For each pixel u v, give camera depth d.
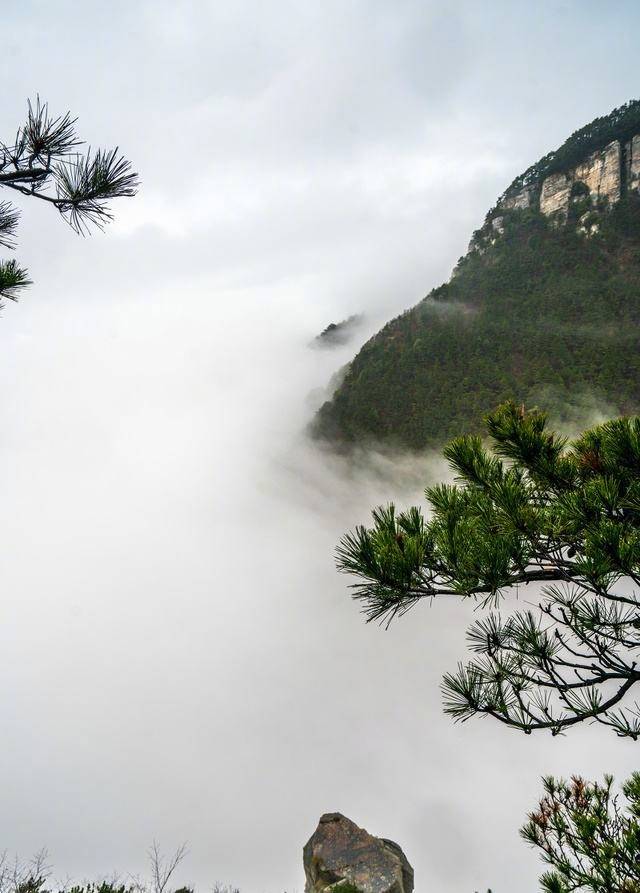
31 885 6.03
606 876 2.69
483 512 3.39
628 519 3.16
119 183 3.25
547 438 3.88
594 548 2.86
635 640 2.87
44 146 3.09
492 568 2.88
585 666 2.95
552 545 3.21
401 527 3.25
